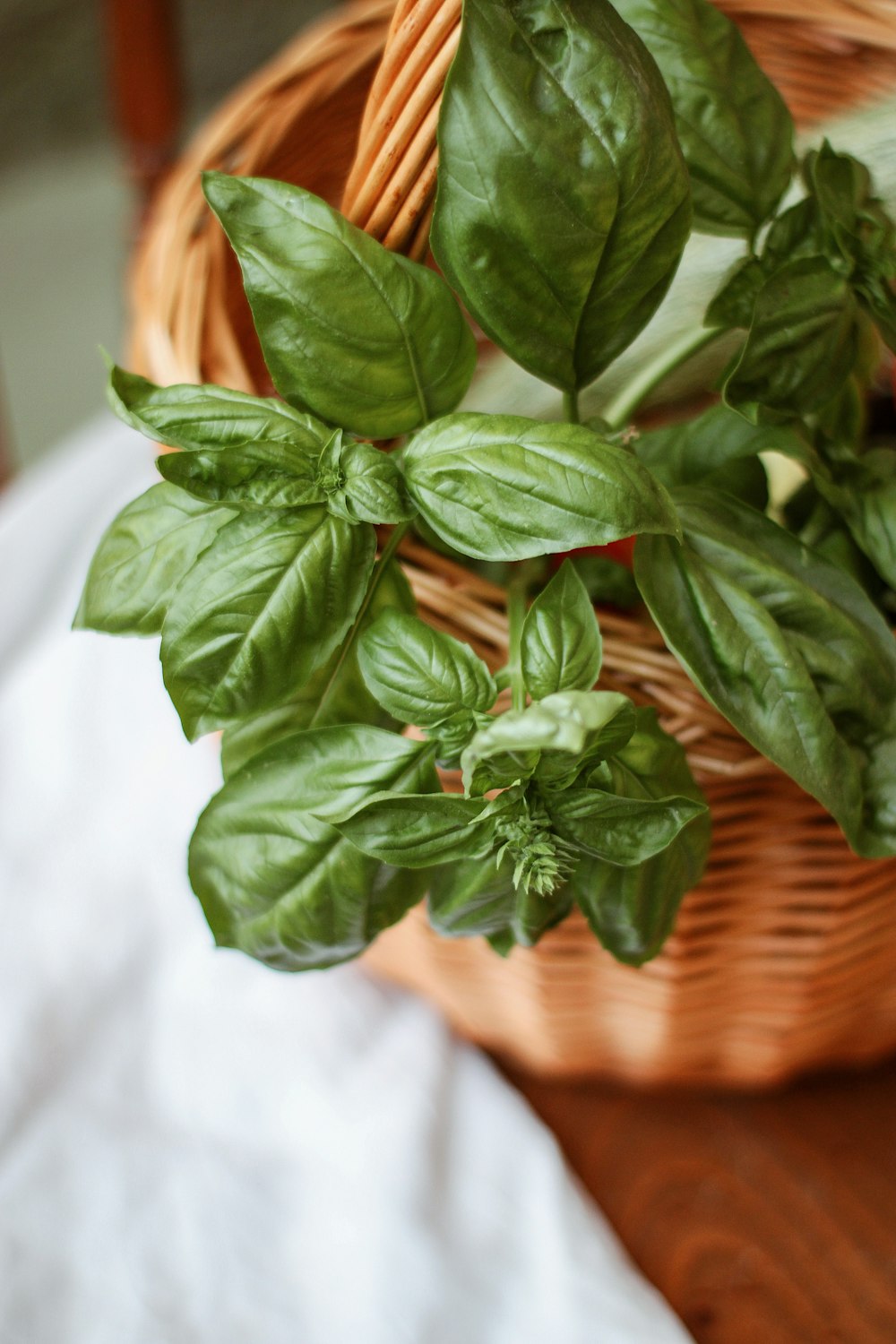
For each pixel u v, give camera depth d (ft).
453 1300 1.98
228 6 5.87
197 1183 2.09
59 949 2.31
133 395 1.54
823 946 1.85
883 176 1.89
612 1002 1.97
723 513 1.60
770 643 1.54
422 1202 2.06
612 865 1.52
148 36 3.05
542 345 1.56
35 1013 2.23
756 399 1.58
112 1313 1.98
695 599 1.55
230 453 1.48
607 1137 2.18
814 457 1.68
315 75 2.18
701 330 1.76
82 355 5.29
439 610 1.63
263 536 1.50
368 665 1.51
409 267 1.54
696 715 1.61
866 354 1.74
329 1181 2.09
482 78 1.45
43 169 5.98
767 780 1.66
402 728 1.64
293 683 1.51
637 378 1.80
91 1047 2.24
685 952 1.85
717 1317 2.00
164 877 2.41
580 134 1.47
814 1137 2.15
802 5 2.17
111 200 5.83
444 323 1.55
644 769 1.53
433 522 1.49
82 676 2.74
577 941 1.85
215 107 5.88
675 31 1.72
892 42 2.13
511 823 1.46
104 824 2.50
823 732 1.54
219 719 1.50
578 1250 2.01
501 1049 2.26
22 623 2.90
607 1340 1.93
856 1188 2.10
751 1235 2.07
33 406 5.15
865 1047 2.15
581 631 1.48
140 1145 2.14
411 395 1.57
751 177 1.73
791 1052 2.07
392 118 1.55
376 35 2.20
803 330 1.56
